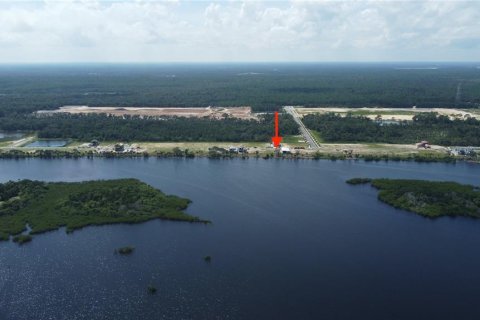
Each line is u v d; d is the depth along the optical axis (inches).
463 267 5002.5
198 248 5418.3
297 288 4586.6
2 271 4911.4
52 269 4945.9
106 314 4160.9
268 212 6505.9
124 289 4557.1
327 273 4862.2
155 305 4293.8
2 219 6225.4
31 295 4466.0
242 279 4736.7
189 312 4190.5
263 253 5280.5
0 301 4375.0
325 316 4160.9
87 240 5664.4
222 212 6505.9
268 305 4306.1
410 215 6432.1
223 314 4165.8
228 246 5462.6
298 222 6156.5
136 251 5354.3
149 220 6284.5
